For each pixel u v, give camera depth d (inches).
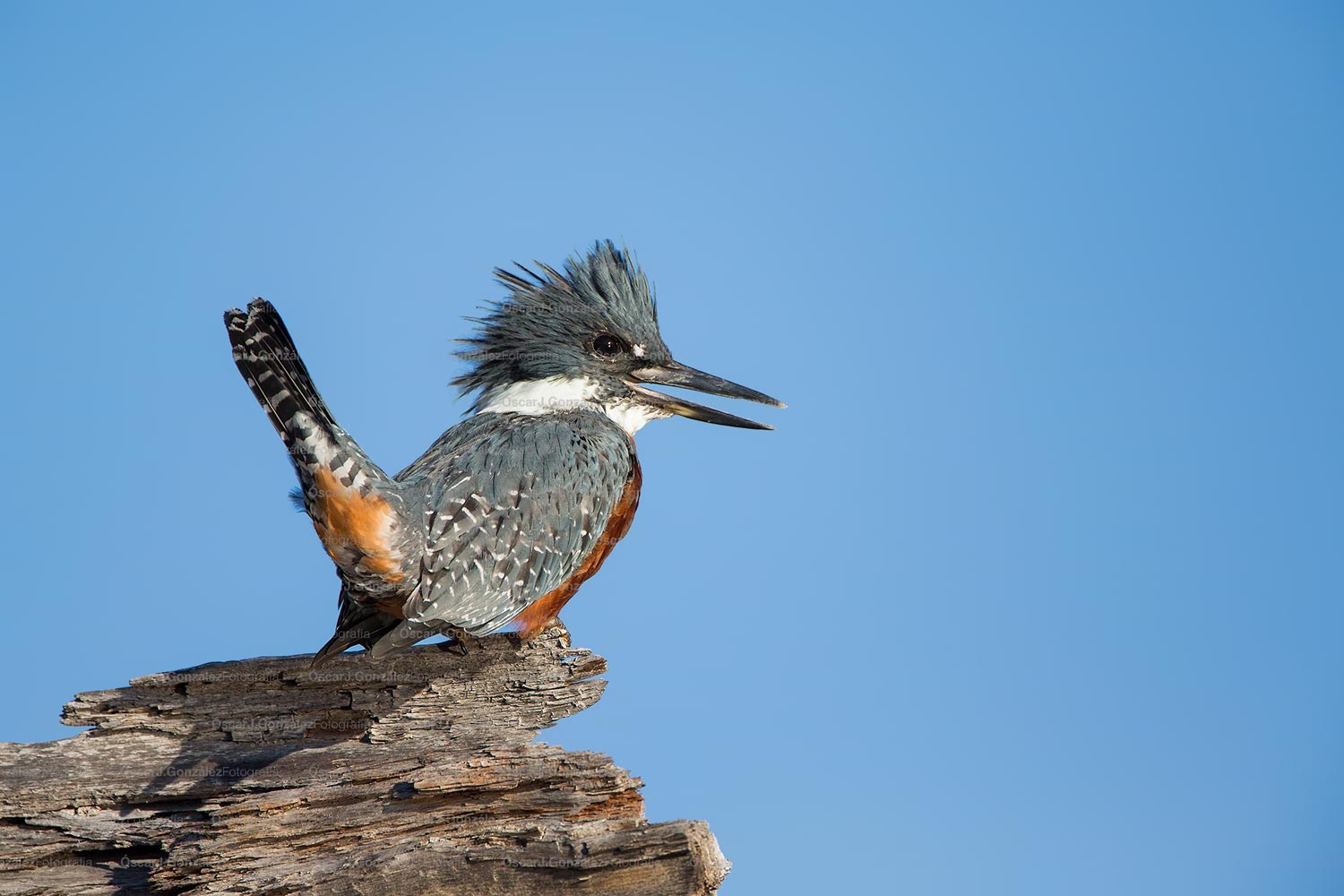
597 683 425.4
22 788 390.6
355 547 438.0
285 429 414.9
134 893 386.0
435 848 357.1
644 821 355.9
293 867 369.4
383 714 418.3
